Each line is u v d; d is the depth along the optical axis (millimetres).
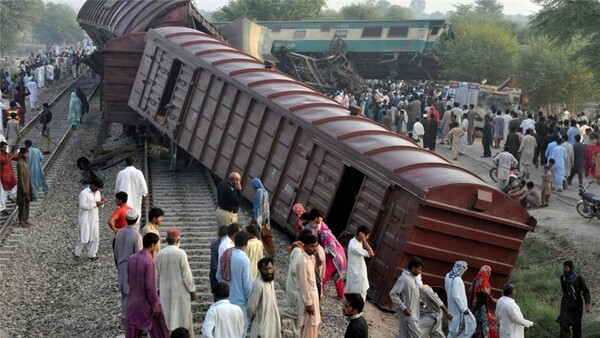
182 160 26109
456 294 12828
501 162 25266
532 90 52719
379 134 17297
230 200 14414
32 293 14648
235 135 20109
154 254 11820
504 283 15812
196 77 22109
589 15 27406
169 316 11109
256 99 19406
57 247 17562
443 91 50500
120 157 26844
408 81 61531
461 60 54000
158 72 24359
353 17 106688
